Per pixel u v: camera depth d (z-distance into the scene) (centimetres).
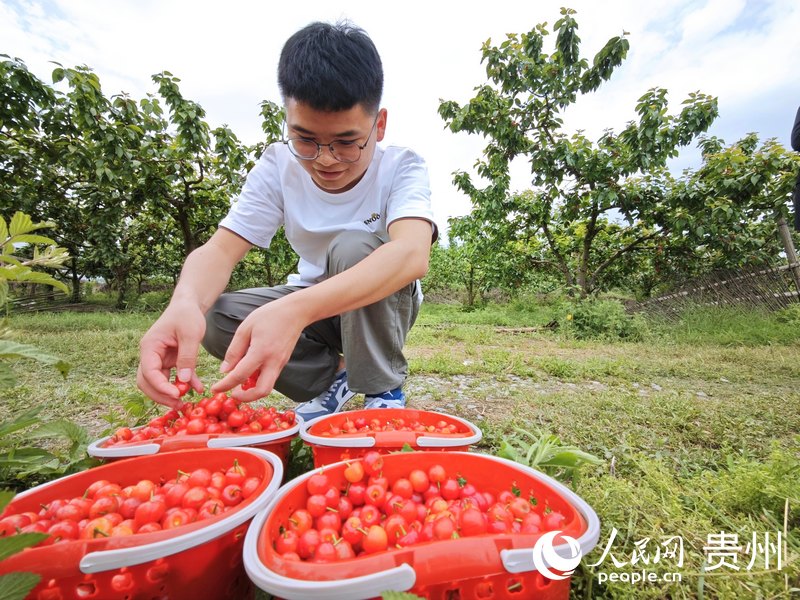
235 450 114
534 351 516
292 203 183
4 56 521
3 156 643
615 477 160
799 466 133
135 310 931
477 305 1377
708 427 224
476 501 103
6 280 120
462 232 1141
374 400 177
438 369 374
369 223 179
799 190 362
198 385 126
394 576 67
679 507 122
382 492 106
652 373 386
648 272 966
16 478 135
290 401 269
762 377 367
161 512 91
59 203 876
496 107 817
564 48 775
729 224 718
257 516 85
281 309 107
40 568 69
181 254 1133
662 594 93
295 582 66
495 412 254
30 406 237
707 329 627
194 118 677
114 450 116
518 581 75
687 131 747
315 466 133
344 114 127
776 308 664
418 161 176
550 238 903
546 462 135
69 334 501
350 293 117
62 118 577
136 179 695
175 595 76
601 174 763
